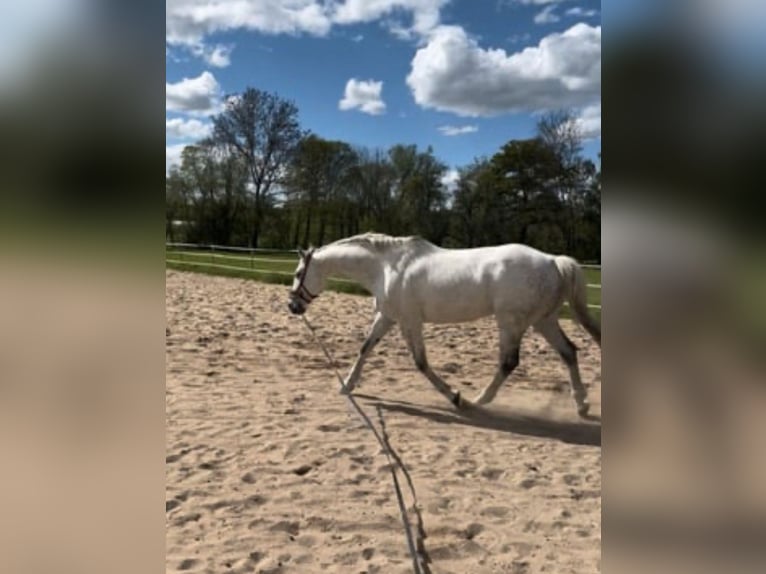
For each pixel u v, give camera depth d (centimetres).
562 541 293
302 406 506
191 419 465
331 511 321
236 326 827
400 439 433
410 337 502
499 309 470
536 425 475
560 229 2608
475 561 275
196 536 294
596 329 478
